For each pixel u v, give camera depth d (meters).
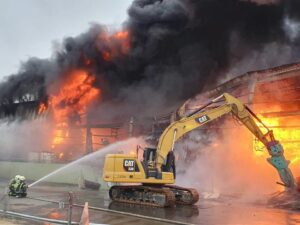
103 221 10.25
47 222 9.48
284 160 14.13
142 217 10.49
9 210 11.84
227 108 14.86
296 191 14.82
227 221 10.73
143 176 14.11
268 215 11.94
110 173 14.30
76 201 14.85
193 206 14.10
